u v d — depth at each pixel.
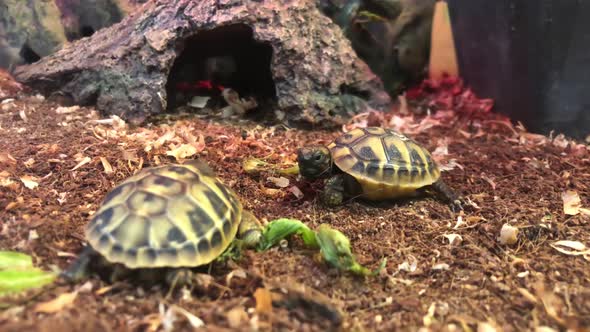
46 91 0.31
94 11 0.34
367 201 0.21
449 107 0.35
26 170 0.20
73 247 0.16
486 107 0.35
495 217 0.20
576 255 0.17
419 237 0.19
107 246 0.14
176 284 0.14
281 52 0.27
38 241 0.16
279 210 0.20
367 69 0.31
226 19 0.26
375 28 0.37
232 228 0.16
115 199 0.15
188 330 0.13
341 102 0.29
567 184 0.23
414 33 0.38
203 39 0.29
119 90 0.27
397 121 0.31
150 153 0.22
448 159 0.26
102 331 0.12
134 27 0.28
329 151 0.20
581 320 0.14
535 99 0.31
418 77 0.40
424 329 0.13
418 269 0.17
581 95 0.29
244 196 0.21
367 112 0.30
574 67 0.29
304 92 0.28
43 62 0.31
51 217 0.17
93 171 0.21
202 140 0.24
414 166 0.20
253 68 0.34
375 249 0.18
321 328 0.13
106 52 0.28
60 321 0.12
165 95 0.27
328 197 0.20
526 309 0.15
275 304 0.14
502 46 0.33
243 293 0.15
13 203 0.18
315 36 0.29
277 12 0.27
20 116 0.26
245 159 0.23
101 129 0.25
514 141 0.30
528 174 0.24
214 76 0.34
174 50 0.27
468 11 0.36
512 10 0.31
